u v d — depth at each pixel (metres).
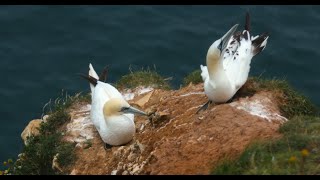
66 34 22.92
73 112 15.47
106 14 23.83
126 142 13.57
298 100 14.36
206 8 24.02
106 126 13.41
